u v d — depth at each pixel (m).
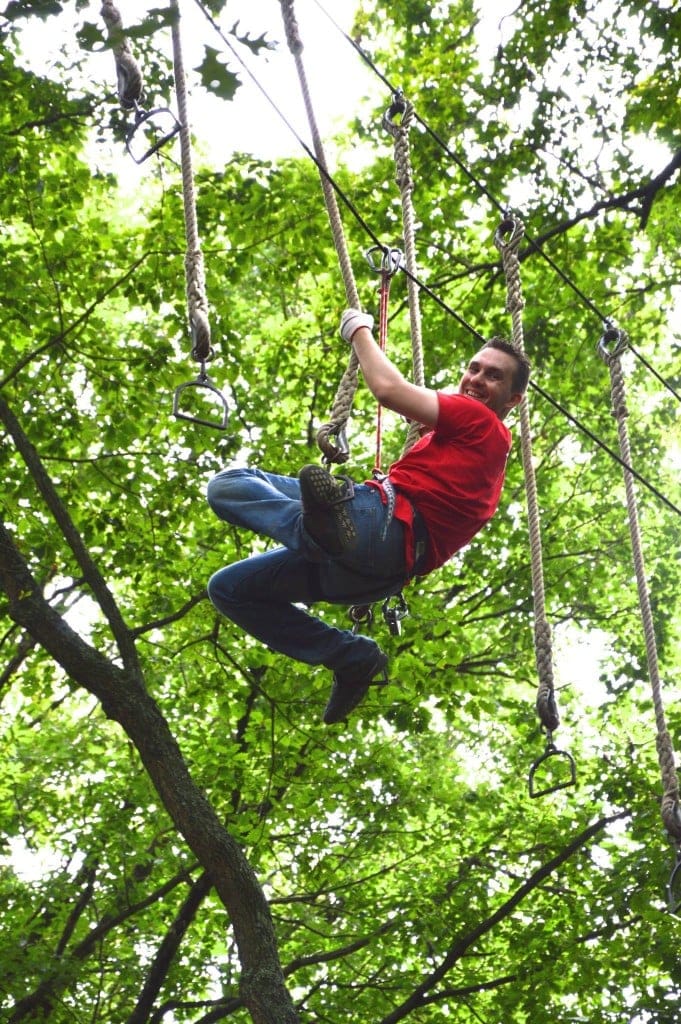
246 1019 10.65
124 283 9.94
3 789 10.77
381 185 10.84
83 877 11.05
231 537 10.69
